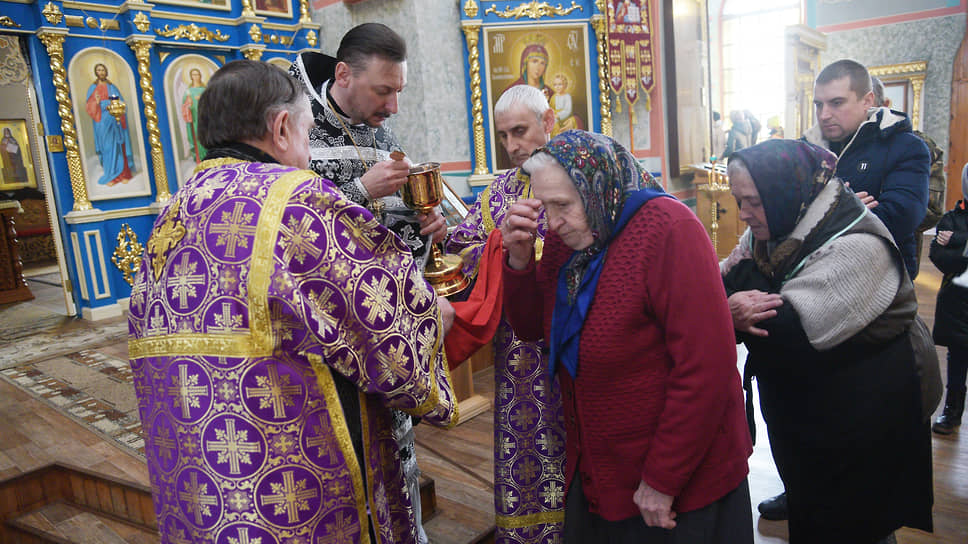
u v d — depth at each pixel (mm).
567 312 1304
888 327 1439
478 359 4332
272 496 999
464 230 1944
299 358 1024
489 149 6672
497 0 6523
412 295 1128
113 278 6133
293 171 1072
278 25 6844
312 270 1021
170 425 1045
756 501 2637
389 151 1938
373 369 1074
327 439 1046
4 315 6395
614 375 1257
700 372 1159
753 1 14703
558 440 1835
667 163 7637
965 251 2971
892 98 10812
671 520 1213
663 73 7488
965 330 3031
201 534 1016
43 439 3096
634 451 1274
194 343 1021
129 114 6152
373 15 6637
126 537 2469
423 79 6402
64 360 4586
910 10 10516
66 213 5906
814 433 1545
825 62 11375
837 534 1584
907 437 1496
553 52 6668
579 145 1189
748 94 15148
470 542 2221
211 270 1021
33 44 5617
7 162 10328
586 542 1403
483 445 3146
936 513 2453
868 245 1403
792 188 1429
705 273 1164
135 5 5922
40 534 2525
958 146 10297
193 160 6555
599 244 1230
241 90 1115
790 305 1439
